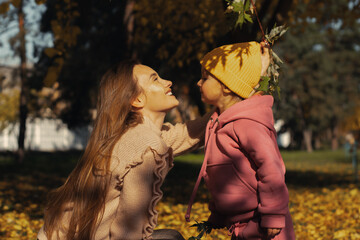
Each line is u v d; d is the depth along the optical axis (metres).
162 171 2.17
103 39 14.90
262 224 2.15
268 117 2.33
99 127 2.25
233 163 2.29
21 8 13.80
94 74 18.16
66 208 2.20
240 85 2.37
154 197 2.11
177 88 13.00
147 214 2.11
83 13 11.24
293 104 43.16
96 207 2.12
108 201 2.14
